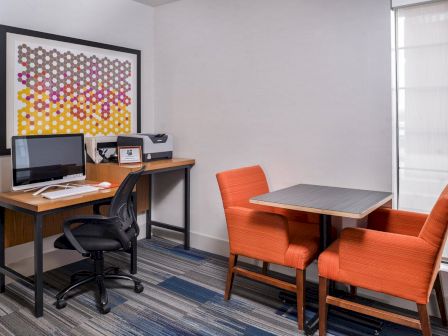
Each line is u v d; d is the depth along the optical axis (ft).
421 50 7.63
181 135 11.45
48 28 9.20
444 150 7.60
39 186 8.18
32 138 7.99
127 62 11.14
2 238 8.25
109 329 6.89
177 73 11.39
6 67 8.41
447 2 7.27
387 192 7.78
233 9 9.95
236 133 10.17
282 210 8.70
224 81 10.29
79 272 8.62
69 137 8.83
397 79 7.93
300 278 6.79
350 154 8.32
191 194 11.31
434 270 5.45
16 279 8.02
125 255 10.70
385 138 7.84
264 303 7.92
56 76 9.40
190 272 9.52
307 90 8.82
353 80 8.15
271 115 9.46
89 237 7.60
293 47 8.96
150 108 12.07
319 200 6.93
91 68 10.19
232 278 7.89
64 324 7.04
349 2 8.07
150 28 11.82
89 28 10.12
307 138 8.91
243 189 8.29
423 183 7.91
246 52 9.79
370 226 7.42
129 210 8.30
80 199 7.67
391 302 7.81
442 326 7.03
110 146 10.42
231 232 7.61
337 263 6.23
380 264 5.77
